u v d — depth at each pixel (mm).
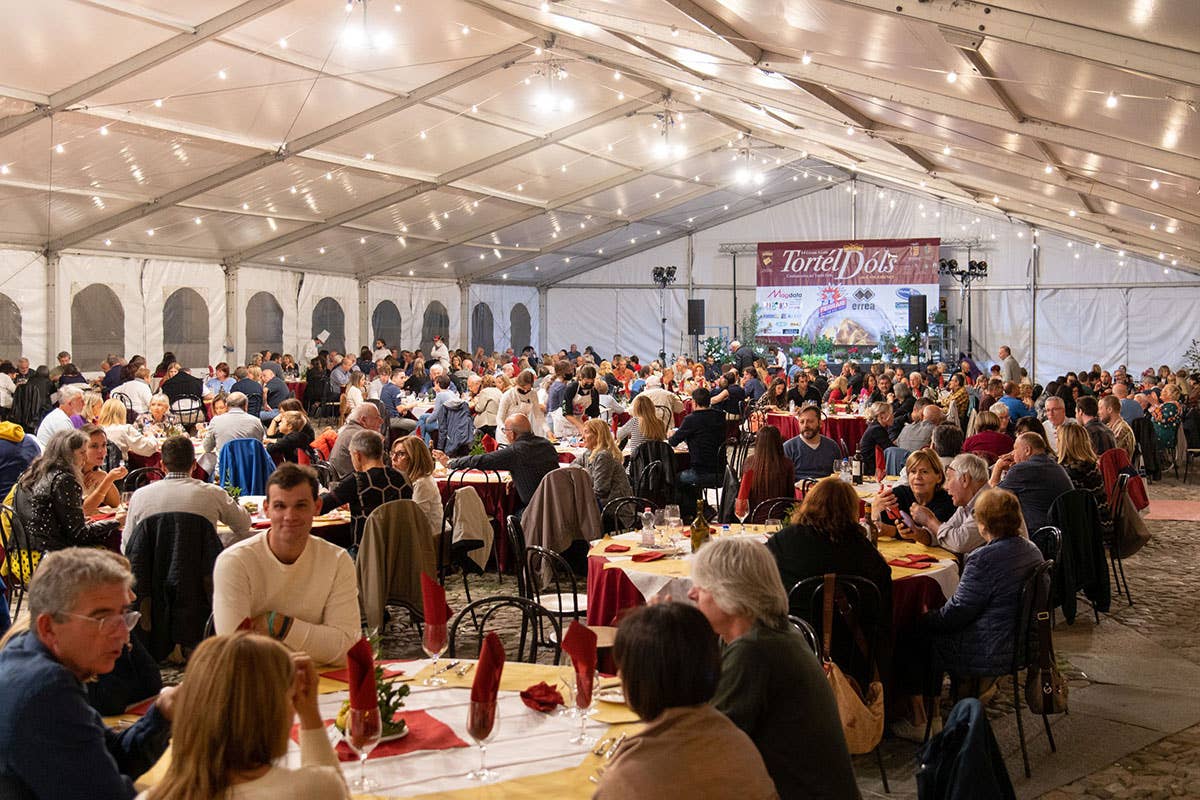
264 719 1922
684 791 2012
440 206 20328
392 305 24844
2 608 4117
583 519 7078
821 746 2701
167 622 5418
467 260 25672
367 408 8758
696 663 2092
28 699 2418
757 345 27594
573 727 3004
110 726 3133
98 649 2568
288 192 17344
